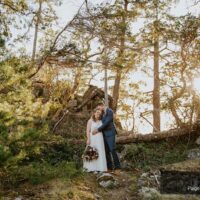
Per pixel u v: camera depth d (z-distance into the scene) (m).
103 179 8.29
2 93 8.09
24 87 8.12
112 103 19.98
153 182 8.41
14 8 12.37
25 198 6.99
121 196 7.72
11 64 8.50
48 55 11.30
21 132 6.98
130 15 17.06
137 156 10.75
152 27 18.09
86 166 9.08
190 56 14.44
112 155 9.25
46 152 10.52
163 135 11.95
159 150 11.52
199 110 12.28
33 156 9.86
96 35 12.33
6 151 6.50
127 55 13.79
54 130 14.34
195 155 10.66
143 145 11.73
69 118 16.11
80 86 15.27
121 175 8.88
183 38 14.70
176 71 17.22
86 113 17.25
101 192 7.83
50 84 13.89
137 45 14.20
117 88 20.47
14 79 7.90
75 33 12.09
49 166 8.80
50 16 13.91
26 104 7.62
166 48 18.11
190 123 11.94
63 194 7.34
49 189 7.49
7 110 7.09
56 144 11.04
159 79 19.44
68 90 14.49
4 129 6.91
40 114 7.75
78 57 11.72
